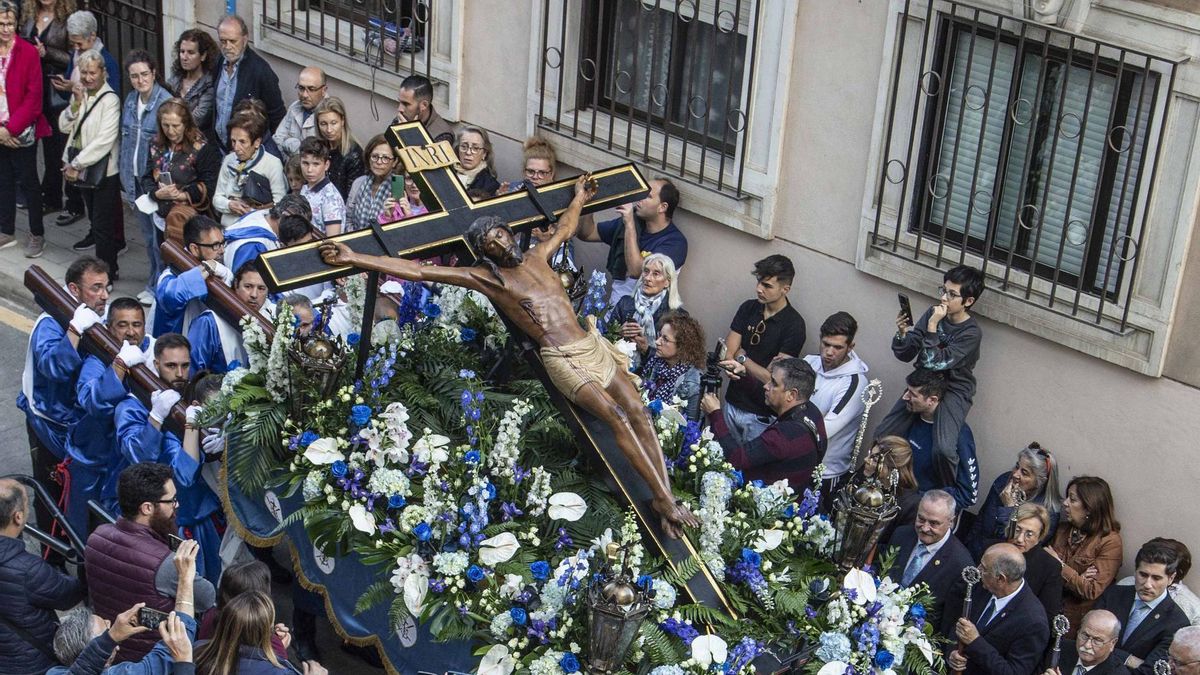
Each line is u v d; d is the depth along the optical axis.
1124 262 7.15
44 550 7.68
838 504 6.02
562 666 5.32
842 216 8.12
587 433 5.91
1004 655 6.33
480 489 5.90
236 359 7.62
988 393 7.70
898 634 5.81
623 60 9.18
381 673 7.27
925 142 7.79
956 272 7.38
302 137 10.16
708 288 8.85
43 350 7.48
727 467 6.41
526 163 9.00
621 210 8.60
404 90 9.53
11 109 10.65
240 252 8.33
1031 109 7.41
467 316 6.90
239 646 5.29
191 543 5.59
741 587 5.93
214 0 11.33
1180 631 6.11
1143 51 6.88
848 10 7.80
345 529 6.02
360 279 6.87
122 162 10.43
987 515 7.38
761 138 8.32
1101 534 7.03
